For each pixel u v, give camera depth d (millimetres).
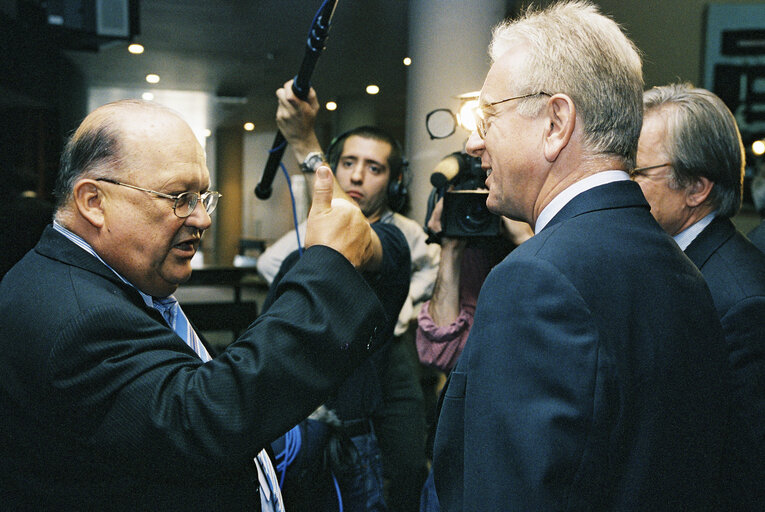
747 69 3822
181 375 749
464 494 719
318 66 9164
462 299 1560
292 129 1297
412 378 2049
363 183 1964
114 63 9352
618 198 785
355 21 6832
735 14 3805
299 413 773
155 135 821
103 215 815
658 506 704
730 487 994
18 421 762
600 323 681
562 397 662
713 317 813
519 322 696
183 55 8844
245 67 9602
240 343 776
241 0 6422
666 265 766
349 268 835
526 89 805
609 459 677
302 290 807
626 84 792
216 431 720
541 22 832
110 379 722
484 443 694
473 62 3152
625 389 679
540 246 737
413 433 1984
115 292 797
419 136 3256
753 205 3855
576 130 790
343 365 807
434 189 1504
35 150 5965
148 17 7020
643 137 1241
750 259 1127
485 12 3119
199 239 890
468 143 941
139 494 782
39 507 774
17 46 5355
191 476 736
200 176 861
